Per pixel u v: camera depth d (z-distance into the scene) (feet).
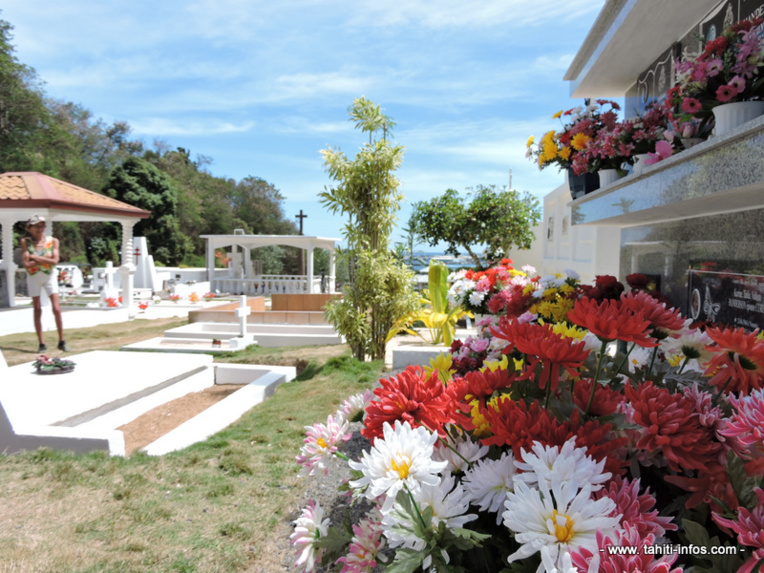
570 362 4.09
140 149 143.54
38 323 27.78
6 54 87.45
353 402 5.85
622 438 3.93
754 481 3.56
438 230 62.80
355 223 23.90
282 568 7.97
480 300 22.36
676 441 3.63
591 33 20.59
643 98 21.65
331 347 28.71
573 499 3.25
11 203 35.55
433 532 3.50
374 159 22.91
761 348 4.15
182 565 7.90
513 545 4.02
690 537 3.37
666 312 4.80
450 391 4.69
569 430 4.01
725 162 9.22
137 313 46.52
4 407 12.35
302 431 14.05
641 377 5.34
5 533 8.40
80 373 18.69
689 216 15.94
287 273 113.91
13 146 90.43
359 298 23.54
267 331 32.58
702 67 10.07
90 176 111.96
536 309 12.01
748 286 12.71
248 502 10.02
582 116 18.25
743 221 12.94
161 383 18.57
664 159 11.87
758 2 13.47
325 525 4.64
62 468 10.86
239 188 156.35
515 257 67.51
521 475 3.44
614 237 26.21
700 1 15.57
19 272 56.49
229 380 21.58
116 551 8.14
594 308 4.28
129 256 45.50
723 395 4.95
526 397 4.61
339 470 11.00
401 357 20.63
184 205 127.75
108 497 9.91
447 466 4.34
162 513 9.42
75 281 71.51
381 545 4.20
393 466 3.65
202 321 35.99
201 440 13.76
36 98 91.50
